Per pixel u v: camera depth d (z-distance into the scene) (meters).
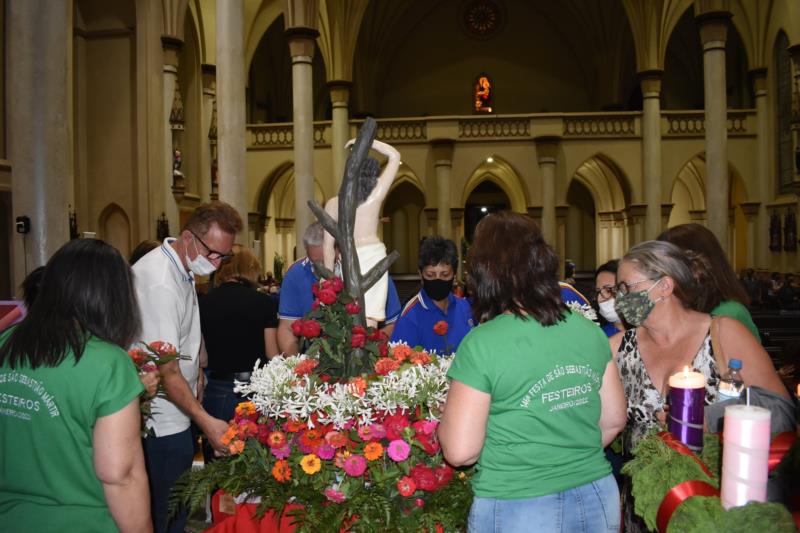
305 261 4.01
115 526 2.00
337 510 2.35
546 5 34.38
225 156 12.10
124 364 2.01
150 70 18.39
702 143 26.50
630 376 2.79
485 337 2.03
